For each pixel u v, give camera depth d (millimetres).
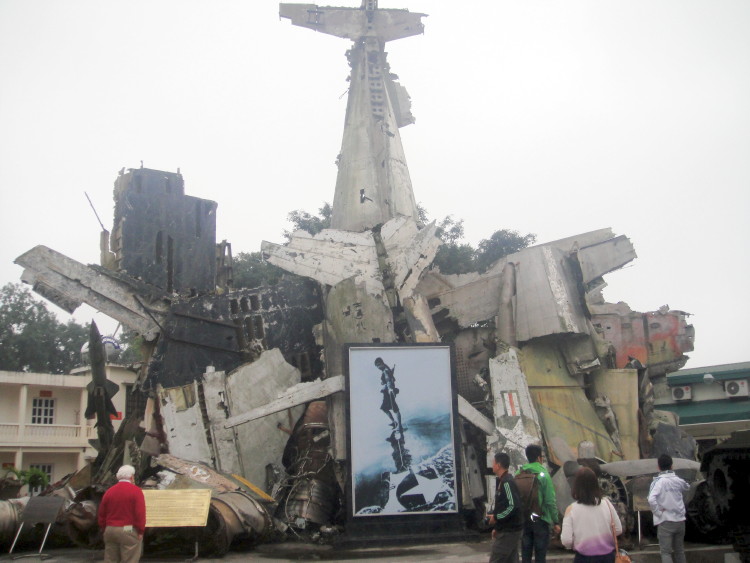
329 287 24406
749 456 12344
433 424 16312
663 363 28062
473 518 19688
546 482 10156
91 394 19844
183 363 22062
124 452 19375
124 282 22609
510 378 21297
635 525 16234
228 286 26594
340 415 18188
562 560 13430
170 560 14000
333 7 34500
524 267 24391
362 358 16453
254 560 13984
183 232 24922
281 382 22375
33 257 21734
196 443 20359
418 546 15359
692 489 15727
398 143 33156
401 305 23344
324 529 17547
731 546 15234
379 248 24172
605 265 26766
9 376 37125
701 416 31672
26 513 14000
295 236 25422
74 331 58406
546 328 22781
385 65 35750
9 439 36094
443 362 16766
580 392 23203
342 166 33438
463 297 25359
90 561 13711
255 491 18156
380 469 15820
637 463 16594
